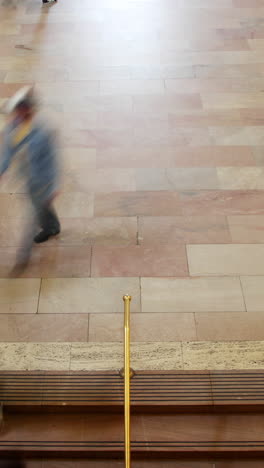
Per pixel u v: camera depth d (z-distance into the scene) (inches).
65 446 115.8
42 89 208.5
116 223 159.2
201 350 129.4
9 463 116.5
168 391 121.0
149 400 119.5
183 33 238.5
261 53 226.5
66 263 148.7
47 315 137.3
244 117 195.9
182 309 138.3
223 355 128.3
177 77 214.4
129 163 177.9
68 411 120.8
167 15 249.6
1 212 161.5
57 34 237.9
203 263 148.5
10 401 119.6
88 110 199.0
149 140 186.5
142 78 213.9
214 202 164.7
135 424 119.3
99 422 119.5
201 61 222.8
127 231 156.8
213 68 219.1
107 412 121.3
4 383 122.8
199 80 213.0
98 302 139.8
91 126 191.9
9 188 168.1
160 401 119.3
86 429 118.3
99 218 160.6
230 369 125.3
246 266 147.8
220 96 205.3
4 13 251.3
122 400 119.6
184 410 120.2
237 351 129.2
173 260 149.3
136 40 234.1
